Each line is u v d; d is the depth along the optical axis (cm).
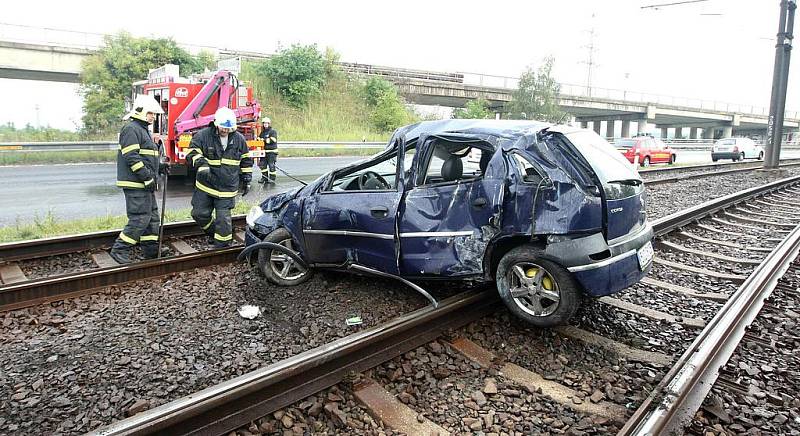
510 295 442
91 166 1588
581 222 401
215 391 308
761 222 957
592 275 404
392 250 479
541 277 428
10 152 1630
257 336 428
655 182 1454
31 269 614
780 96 2069
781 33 2027
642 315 483
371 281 558
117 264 624
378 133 2997
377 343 385
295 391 334
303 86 2870
